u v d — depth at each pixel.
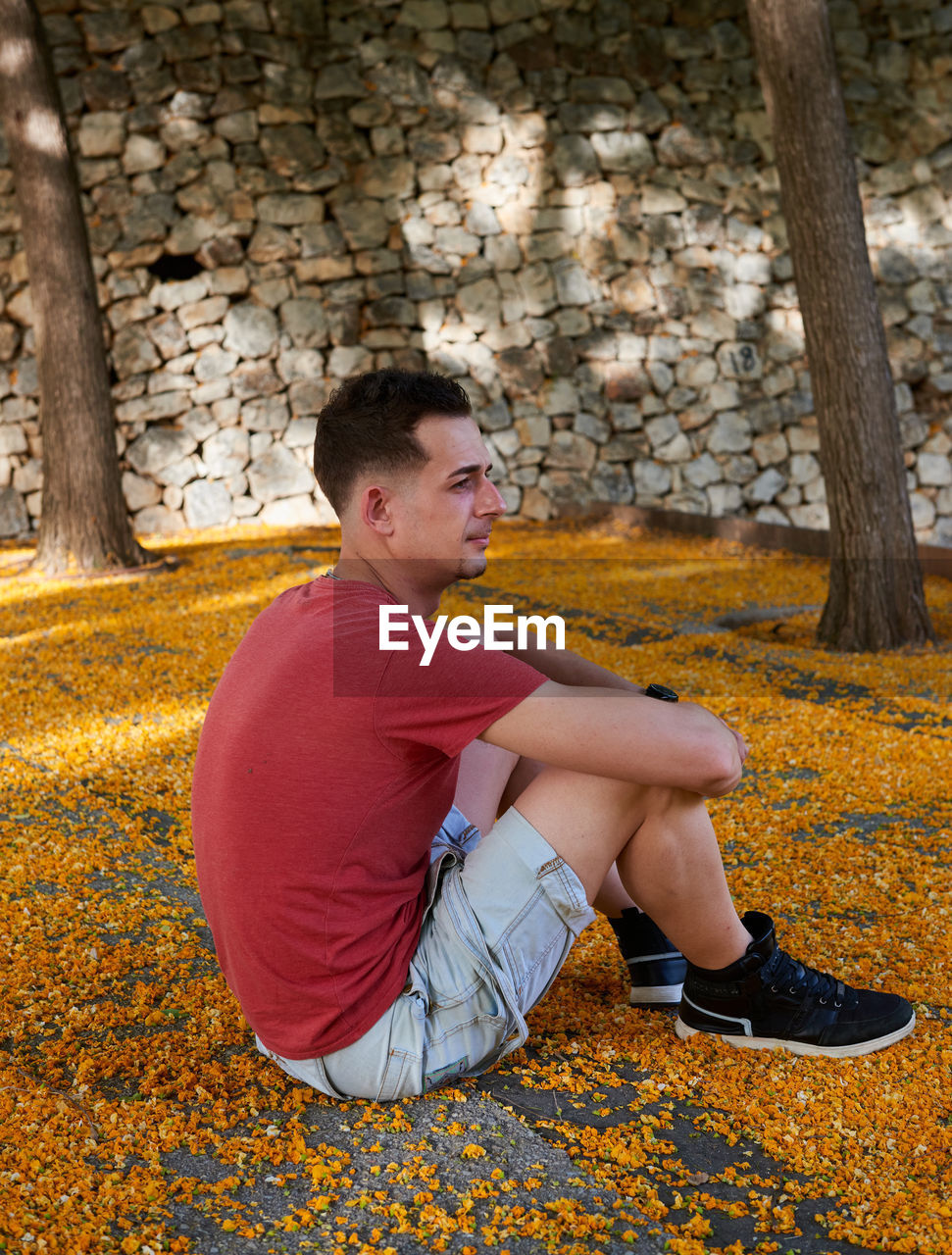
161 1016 1.88
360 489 1.50
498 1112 1.55
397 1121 1.51
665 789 1.48
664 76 9.95
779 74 5.18
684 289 10.02
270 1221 1.33
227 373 9.35
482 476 1.52
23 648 5.08
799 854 2.59
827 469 5.41
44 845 2.71
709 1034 1.73
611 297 9.93
